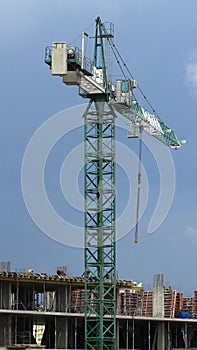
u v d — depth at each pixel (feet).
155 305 400.47
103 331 345.51
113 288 344.28
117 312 388.57
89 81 333.42
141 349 403.34
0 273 339.98
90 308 340.18
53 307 375.04
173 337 419.95
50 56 317.63
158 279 404.36
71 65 319.88
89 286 375.86
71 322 370.73
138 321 389.80
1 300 344.28
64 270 369.30
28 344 345.72
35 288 380.58
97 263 342.23
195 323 409.49
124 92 359.05
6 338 335.67
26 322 362.74
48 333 378.73
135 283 407.64
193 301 425.69
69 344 369.30
